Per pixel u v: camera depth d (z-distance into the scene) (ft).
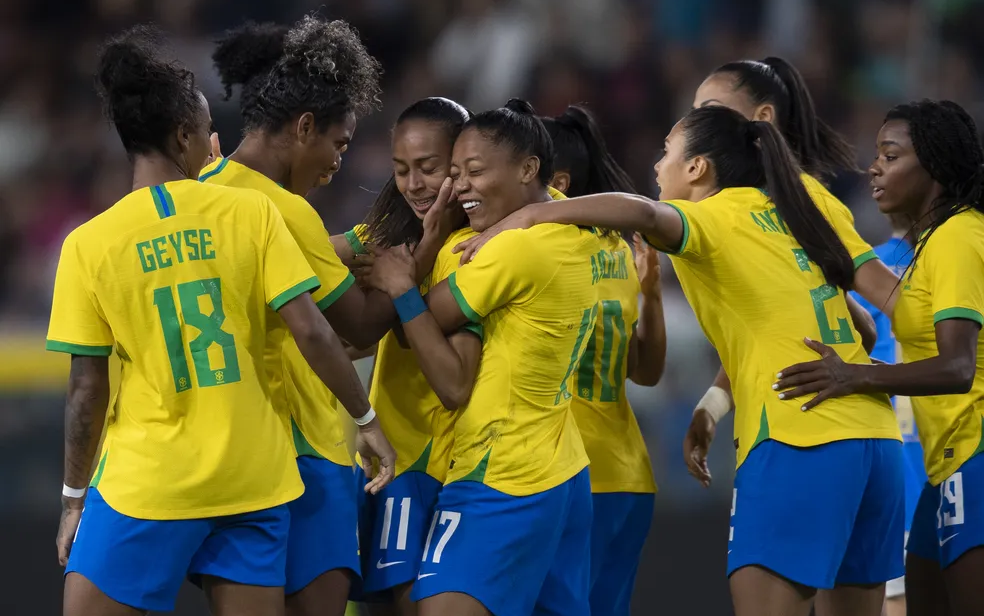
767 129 40.29
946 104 41.86
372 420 36.50
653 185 116.78
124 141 35.14
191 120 35.17
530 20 122.11
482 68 121.19
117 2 126.93
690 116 41.52
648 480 43.34
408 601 38.24
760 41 125.70
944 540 40.75
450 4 127.03
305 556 37.01
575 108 46.47
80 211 115.75
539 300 36.35
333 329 38.45
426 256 38.34
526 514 36.63
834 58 123.95
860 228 98.58
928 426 41.81
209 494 33.50
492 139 37.06
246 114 39.58
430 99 39.60
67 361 78.43
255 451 34.12
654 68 122.83
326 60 38.40
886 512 39.09
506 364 36.94
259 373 35.12
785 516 37.50
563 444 38.11
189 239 33.96
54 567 68.85
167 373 33.63
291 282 34.55
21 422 77.30
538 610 38.96
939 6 122.93
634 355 44.52
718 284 38.88
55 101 124.88
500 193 37.35
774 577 37.63
